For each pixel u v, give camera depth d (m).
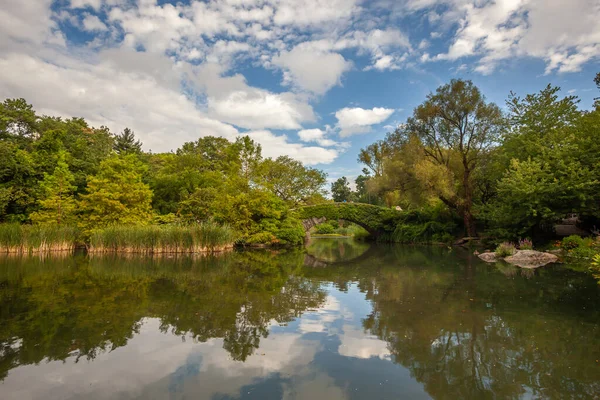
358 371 5.13
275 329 7.04
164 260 18.11
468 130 28.36
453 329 7.07
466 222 30.00
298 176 46.47
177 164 37.84
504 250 19.34
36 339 6.32
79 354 5.65
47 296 9.69
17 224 20.81
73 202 25.72
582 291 10.57
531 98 26.02
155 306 8.70
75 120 46.59
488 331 6.93
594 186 18.50
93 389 4.51
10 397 4.28
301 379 4.86
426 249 27.59
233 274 13.98
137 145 45.41
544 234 22.69
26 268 14.76
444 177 27.12
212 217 28.06
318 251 26.94
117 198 24.28
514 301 9.40
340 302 9.38
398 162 29.41
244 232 28.03
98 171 30.81
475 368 5.25
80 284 11.44
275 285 11.73
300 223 34.84
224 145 47.38
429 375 5.02
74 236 22.53
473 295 10.18
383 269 16.06
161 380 4.78
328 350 5.94
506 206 22.08
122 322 7.36
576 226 23.69
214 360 5.47
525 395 4.46
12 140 33.59
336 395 4.42
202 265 16.53
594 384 4.76
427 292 10.68
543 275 13.43
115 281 12.03
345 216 39.19
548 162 20.06
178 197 34.62
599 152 19.08
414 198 30.48
